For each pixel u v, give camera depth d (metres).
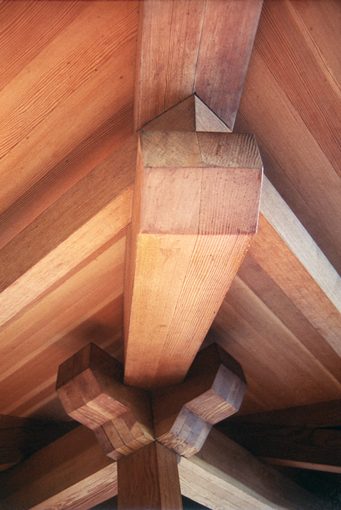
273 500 2.05
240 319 1.82
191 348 1.41
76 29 1.11
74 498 1.82
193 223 0.93
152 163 0.89
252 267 1.64
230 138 0.92
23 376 1.85
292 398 2.13
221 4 1.02
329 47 1.24
